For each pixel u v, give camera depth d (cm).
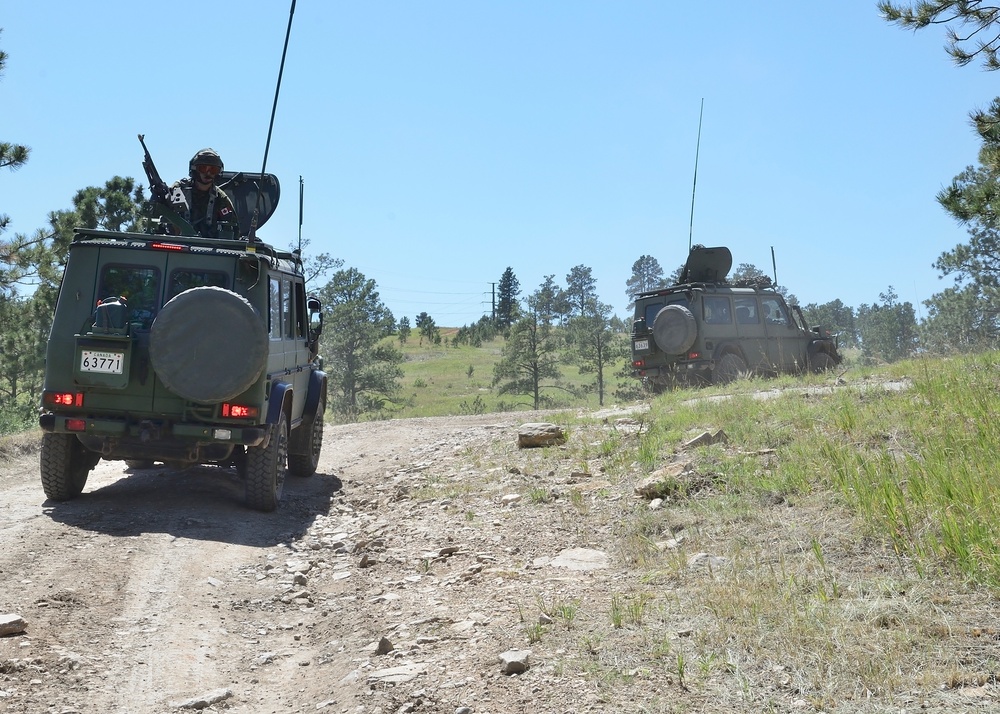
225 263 818
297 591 593
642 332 1766
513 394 7594
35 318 2591
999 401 703
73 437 834
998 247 4778
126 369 777
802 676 346
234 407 792
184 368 764
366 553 670
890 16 1112
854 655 354
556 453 920
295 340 983
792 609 404
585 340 7738
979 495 475
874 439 689
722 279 1827
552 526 654
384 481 997
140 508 813
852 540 486
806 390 1065
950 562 429
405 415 7062
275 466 841
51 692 406
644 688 354
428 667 411
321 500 930
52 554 632
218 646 486
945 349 1129
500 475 867
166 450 806
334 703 395
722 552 515
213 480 984
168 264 816
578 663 385
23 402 2938
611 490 725
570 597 482
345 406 6881
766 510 575
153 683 428
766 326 1770
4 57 1686
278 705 410
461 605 503
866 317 12581
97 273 809
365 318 7288
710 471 682
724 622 405
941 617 376
